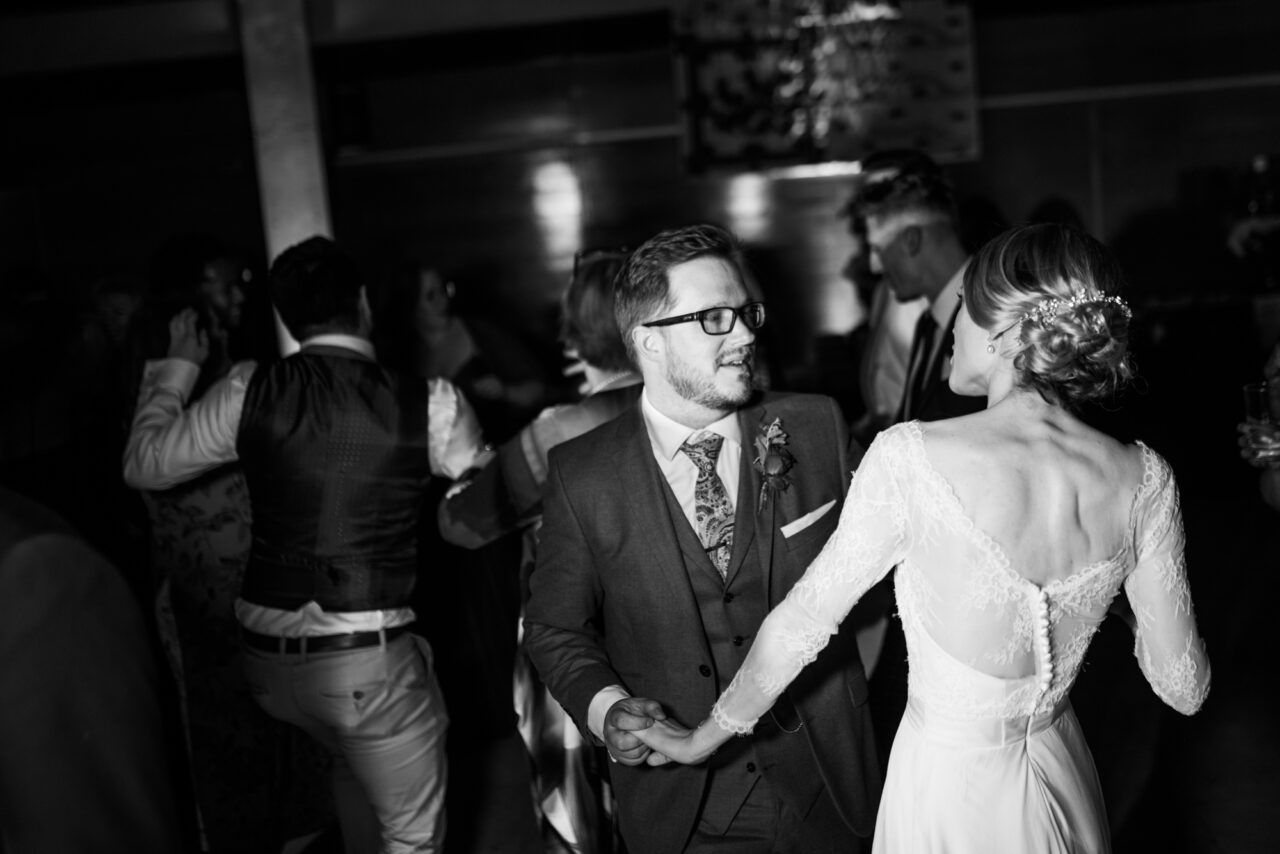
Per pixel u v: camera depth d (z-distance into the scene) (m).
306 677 2.40
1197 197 7.09
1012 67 7.11
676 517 1.88
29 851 0.98
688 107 6.85
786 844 1.91
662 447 1.91
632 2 6.54
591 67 7.21
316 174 6.15
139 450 2.56
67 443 2.69
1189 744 3.53
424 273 5.32
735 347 1.82
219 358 3.08
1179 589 1.60
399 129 7.31
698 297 1.81
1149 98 7.08
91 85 7.04
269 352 4.61
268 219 6.18
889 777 1.72
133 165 7.34
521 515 2.33
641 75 7.20
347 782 2.81
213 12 6.41
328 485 2.37
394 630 2.46
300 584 2.38
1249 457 2.34
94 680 1.03
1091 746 2.60
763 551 1.87
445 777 2.62
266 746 3.04
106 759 1.03
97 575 1.05
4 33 6.45
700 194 7.27
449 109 7.28
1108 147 7.14
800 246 7.22
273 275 2.51
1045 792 1.61
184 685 2.97
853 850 1.93
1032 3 7.03
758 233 7.25
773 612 1.63
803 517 1.88
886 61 6.77
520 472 2.31
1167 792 3.25
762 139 6.88
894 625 2.39
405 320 5.32
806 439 1.93
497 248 7.40
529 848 3.28
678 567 1.85
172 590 2.92
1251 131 7.05
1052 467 1.53
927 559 1.55
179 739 1.39
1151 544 1.59
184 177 7.35
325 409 2.39
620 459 1.90
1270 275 6.33
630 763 1.77
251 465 2.41
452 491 2.43
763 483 1.88
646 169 7.28
